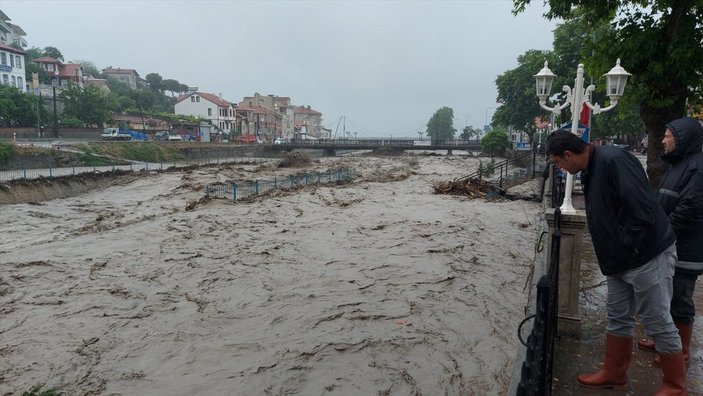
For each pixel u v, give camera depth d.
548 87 8.73
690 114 12.75
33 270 13.88
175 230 18.97
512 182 27.47
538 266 6.33
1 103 50.25
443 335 8.93
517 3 10.81
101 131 60.88
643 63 8.92
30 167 34.97
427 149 75.12
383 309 10.27
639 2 9.55
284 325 9.63
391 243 16.20
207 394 7.27
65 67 81.50
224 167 46.81
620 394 3.66
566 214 4.59
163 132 70.69
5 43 75.94
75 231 19.47
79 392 7.45
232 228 19.28
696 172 3.59
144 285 12.43
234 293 11.62
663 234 3.18
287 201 26.19
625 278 3.34
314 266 13.70
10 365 8.34
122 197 29.20
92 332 9.59
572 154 3.33
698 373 3.94
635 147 48.44
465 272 12.60
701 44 8.62
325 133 182.75
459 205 24.03
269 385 7.45
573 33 38.19
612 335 3.65
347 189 31.67
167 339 9.16
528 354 2.45
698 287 6.45
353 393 7.14
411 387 7.26
